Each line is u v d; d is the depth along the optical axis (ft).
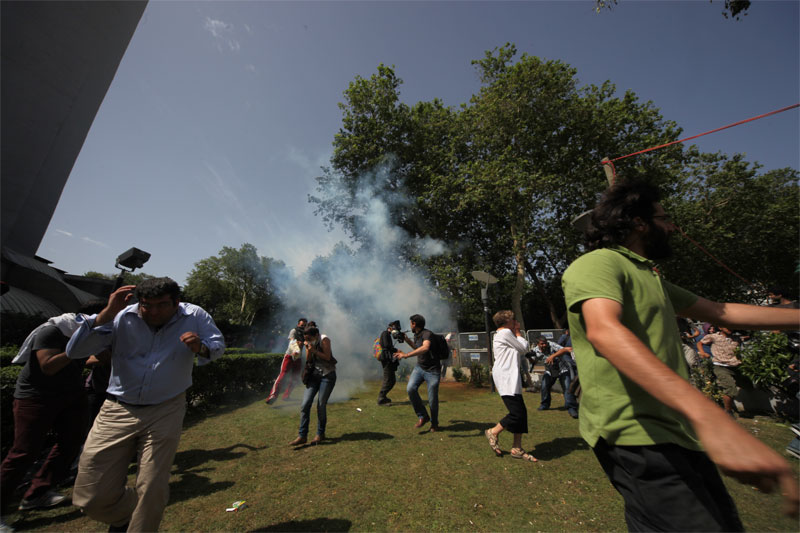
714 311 4.47
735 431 2.17
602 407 3.66
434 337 17.13
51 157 66.03
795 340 16.31
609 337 2.93
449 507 9.48
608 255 3.78
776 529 8.14
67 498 10.29
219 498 10.18
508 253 67.92
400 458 13.02
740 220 65.31
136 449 7.23
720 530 2.97
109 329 7.36
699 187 67.56
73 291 61.72
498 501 9.75
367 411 21.22
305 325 26.14
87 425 10.88
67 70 31.73
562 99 57.21
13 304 45.37
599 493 10.07
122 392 7.09
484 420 18.66
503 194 50.80
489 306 58.85
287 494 10.39
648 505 3.25
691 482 3.18
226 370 24.11
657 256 4.39
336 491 10.52
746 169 64.75
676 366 3.58
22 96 28.25
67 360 9.12
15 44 27.96
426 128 67.31
